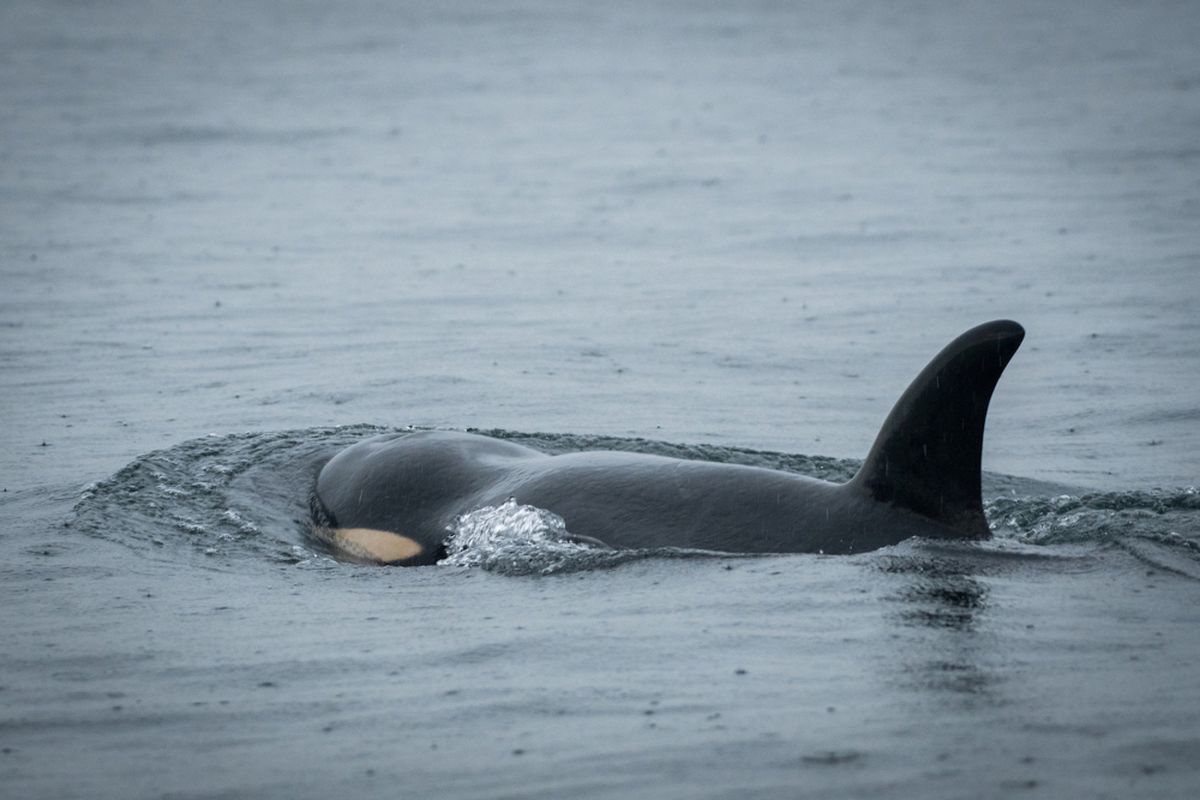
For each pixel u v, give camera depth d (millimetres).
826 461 47594
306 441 48062
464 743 25344
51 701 27859
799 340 70312
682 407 57500
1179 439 51438
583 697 27125
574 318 76125
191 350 68625
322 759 24938
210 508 42031
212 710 27266
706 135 156750
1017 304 76875
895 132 154625
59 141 154750
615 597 32906
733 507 36375
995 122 158875
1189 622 29562
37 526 40719
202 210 115438
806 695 26578
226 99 190250
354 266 92188
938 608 30641
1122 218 101875
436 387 60812
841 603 31172
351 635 31359
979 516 34688
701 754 24375
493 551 36938
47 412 56531
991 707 25578
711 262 92125
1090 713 25125
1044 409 56812
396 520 39750
